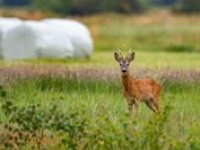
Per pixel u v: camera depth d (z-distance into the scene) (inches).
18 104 1382.9
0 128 1116.5
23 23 3070.9
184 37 4574.3
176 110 1307.8
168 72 1781.5
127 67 1357.0
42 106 1299.2
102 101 1407.5
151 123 1042.7
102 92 1609.3
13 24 3228.3
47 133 1093.1
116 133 1018.7
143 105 1413.6
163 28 5457.7
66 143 1047.6
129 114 1123.3
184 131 1104.2
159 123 1065.5
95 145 1029.8
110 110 1275.8
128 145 1008.2
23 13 6924.2
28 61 2787.9
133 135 1016.2
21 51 3097.9
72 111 1191.6
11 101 1306.6
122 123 1045.8
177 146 1018.1
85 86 1669.5
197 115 1279.5
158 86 1398.9
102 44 4424.2
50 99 1440.7
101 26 6048.2
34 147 1061.8
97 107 1294.3
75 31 3085.6
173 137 1068.5
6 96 1416.1
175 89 1681.8
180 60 2871.6
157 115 1108.5
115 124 1048.2
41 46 3024.1
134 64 2357.3
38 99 1449.3
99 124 1059.3
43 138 1074.7
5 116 1206.9
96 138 1036.5
